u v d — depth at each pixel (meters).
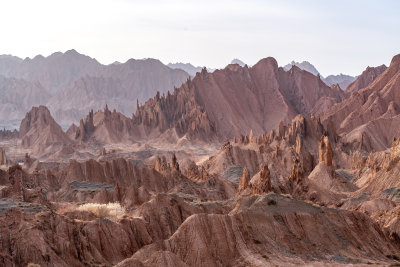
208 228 80.75
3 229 64.88
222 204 116.62
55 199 130.38
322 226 94.06
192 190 161.50
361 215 102.62
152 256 68.62
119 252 76.94
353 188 176.38
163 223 94.44
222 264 77.75
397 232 108.56
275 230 88.25
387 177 153.50
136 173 174.50
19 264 63.12
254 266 77.00
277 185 148.88
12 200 85.25
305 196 149.25
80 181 155.25
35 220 69.25
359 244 95.00
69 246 68.75
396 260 94.12
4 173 130.38
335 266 81.31
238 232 83.44
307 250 86.81
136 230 84.38
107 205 101.75
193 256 76.19
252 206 94.06
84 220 81.44
